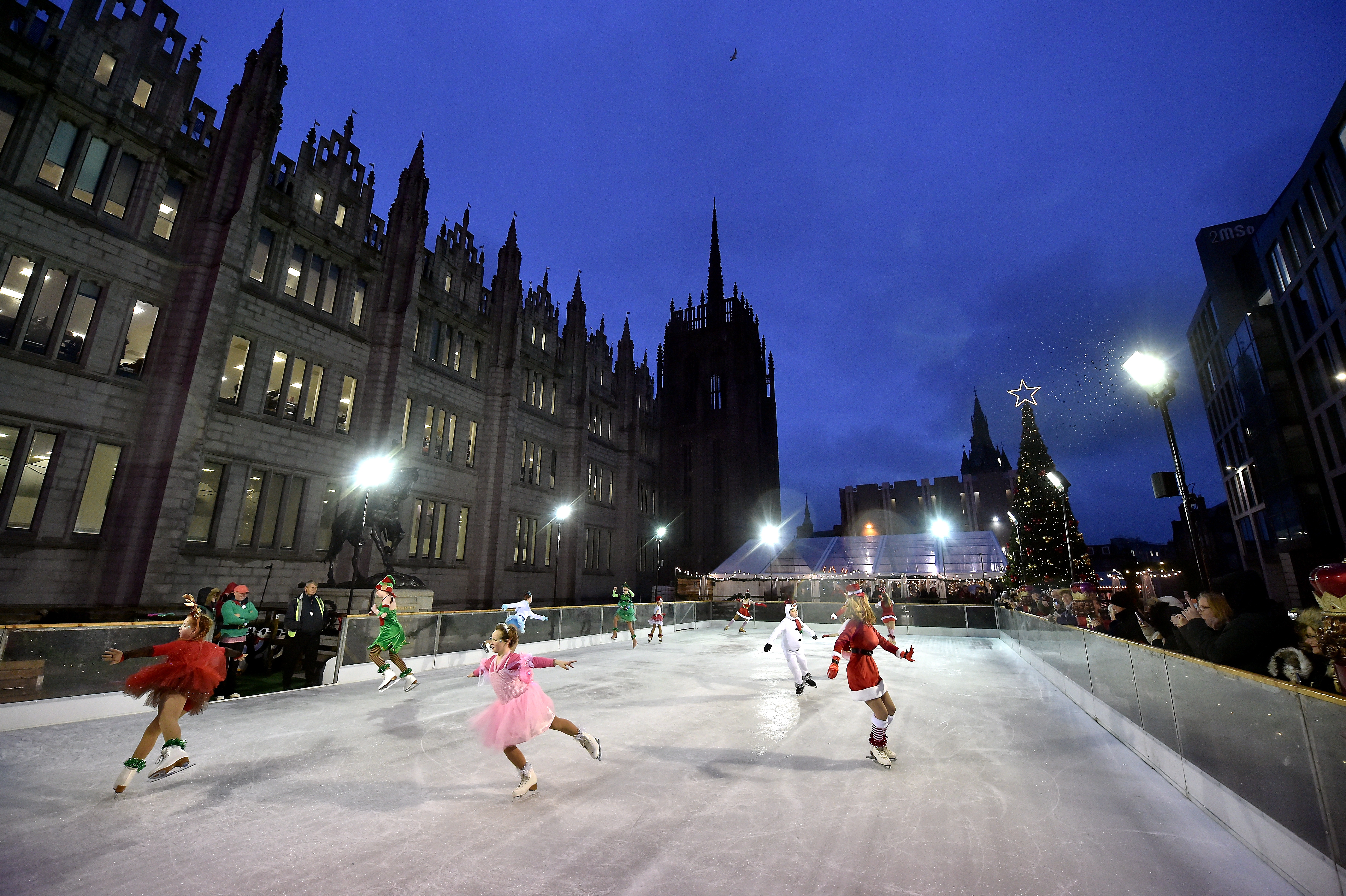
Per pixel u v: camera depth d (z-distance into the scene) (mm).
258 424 23203
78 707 7969
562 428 42938
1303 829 3799
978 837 4672
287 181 25266
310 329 25656
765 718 9133
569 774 6207
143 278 20500
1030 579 24719
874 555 33875
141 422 20000
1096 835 4734
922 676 13945
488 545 33781
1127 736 7512
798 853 4352
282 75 24891
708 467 65250
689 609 31047
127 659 5996
